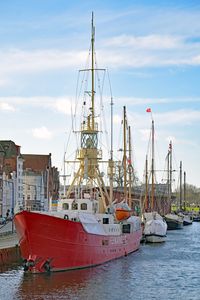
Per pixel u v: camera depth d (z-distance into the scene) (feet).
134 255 190.39
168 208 452.76
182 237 301.84
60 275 136.46
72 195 186.60
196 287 127.54
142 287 126.31
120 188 281.54
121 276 139.33
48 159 465.06
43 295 114.62
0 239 185.26
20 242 138.62
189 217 522.88
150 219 269.23
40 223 134.51
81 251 143.43
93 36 177.06
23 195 412.16
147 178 367.04
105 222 169.48
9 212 323.16
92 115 177.37
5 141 385.70
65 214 147.02
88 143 175.01
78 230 141.28
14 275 135.95
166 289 124.67
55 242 136.67
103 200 180.96
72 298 112.37
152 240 249.55
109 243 164.66
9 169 364.17
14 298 111.75
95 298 113.09
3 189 336.90
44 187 444.96
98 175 176.45
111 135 211.00
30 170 439.63
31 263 135.44
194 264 167.73
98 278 134.92
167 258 183.21
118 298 113.60
